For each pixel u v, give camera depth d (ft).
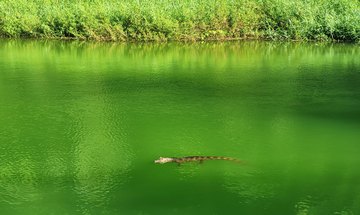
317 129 29.50
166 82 40.73
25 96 36.24
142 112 32.65
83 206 20.67
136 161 25.02
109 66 47.26
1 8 67.05
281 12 63.46
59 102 34.78
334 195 21.57
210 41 62.80
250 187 22.27
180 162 24.70
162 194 21.65
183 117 31.68
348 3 65.16
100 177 23.25
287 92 37.47
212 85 39.73
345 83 40.06
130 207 20.57
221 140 27.71
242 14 62.95
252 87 39.01
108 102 34.88
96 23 62.75
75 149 26.55
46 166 24.47
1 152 26.05
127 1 67.92
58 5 68.49
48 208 20.53
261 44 60.54
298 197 21.39
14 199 21.22
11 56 52.13
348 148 26.61
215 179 23.03
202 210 20.33
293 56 52.42
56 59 50.57
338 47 57.82
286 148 26.58
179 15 62.85
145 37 62.44
